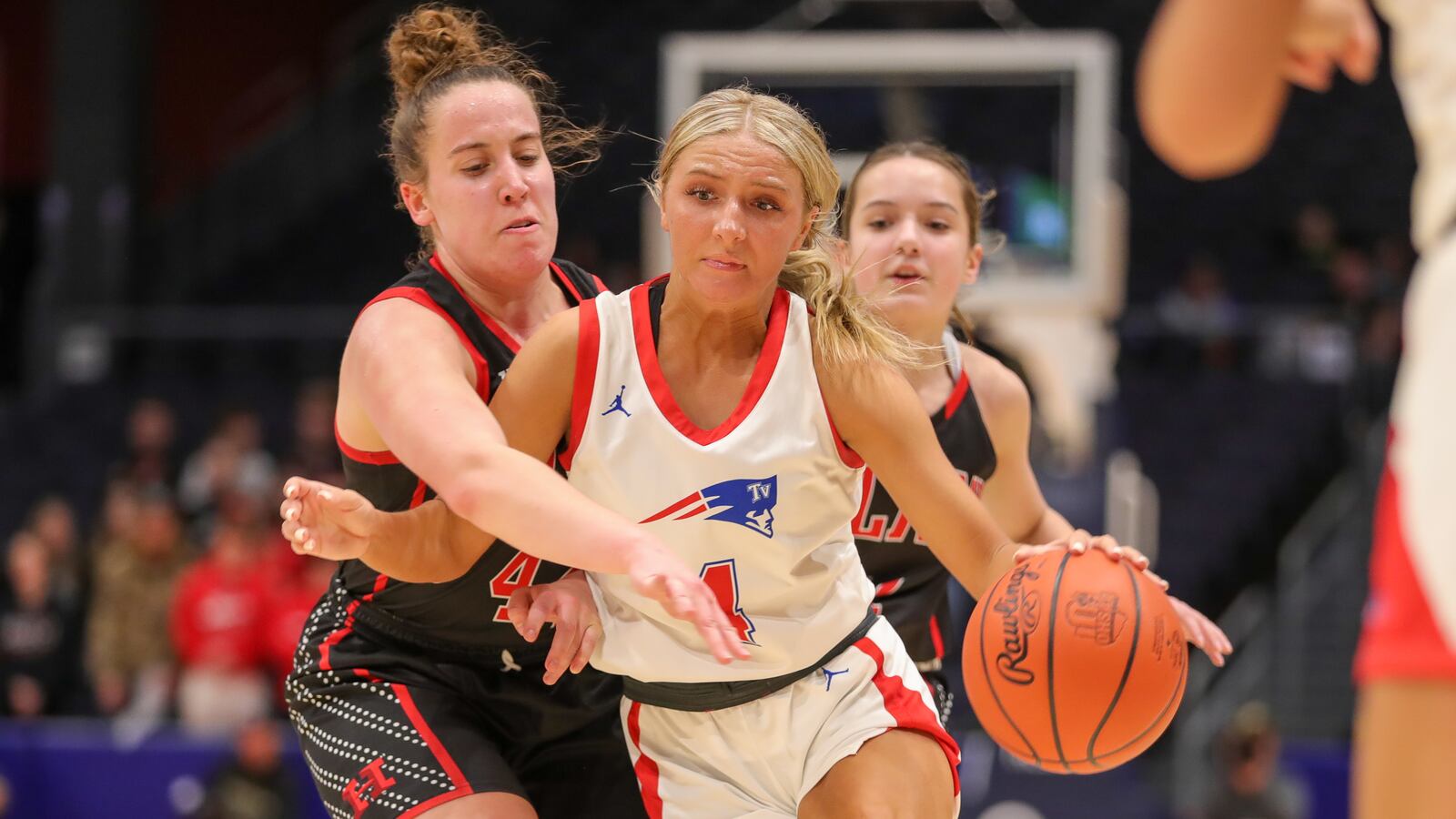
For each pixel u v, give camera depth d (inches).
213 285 1455.5
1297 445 1155.9
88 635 869.2
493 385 258.4
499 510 206.2
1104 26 1419.8
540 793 288.0
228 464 1002.7
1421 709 140.5
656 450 232.4
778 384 233.6
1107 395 862.5
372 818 255.3
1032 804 854.5
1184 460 1152.2
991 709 238.1
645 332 235.8
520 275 262.2
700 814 253.3
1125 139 1432.1
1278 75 150.1
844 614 247.0
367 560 230.1
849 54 832.9
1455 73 138.5
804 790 244.7
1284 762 781.3
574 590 246.4
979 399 313.4
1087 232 823.7
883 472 241.1
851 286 244.7
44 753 776.9
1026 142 829.8
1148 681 229.5
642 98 1444.4
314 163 1536.7
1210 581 1088.8
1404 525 143.6
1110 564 236.4
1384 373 1138.7
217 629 815.1
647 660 243.4
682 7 1507.1
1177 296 1337.4
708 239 225.6
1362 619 975.0
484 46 286.4
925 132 828.6
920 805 236.5
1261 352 1248.8
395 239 1492.4
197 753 775.7
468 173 260.7
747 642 240.2
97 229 1320.1
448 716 266.4
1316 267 1376.7
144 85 1352.1
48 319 1326.3
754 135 225.9
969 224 324.8
